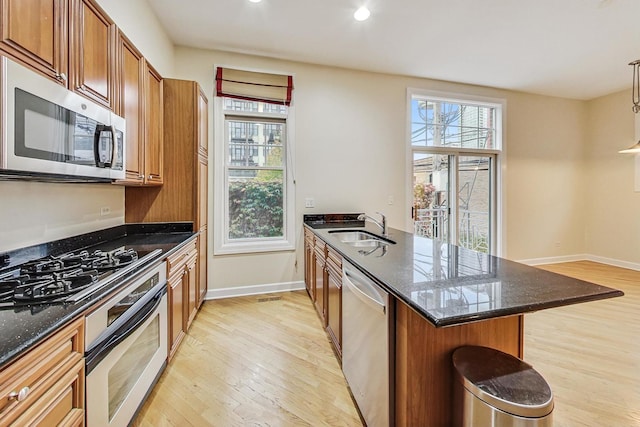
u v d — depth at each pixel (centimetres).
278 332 256
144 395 158
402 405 119
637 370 202
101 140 150
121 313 131
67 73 134
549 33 298
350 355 175
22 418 77
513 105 457
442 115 432
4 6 101
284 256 360
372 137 387
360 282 155
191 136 268
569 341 242
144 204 261
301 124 360
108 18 168
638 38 307
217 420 158
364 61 356
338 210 377
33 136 108
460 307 97
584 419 159
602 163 487
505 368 110
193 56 323
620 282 388
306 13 263
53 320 90
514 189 464
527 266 149
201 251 295
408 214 404
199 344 235
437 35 300
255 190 357
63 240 175
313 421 158
